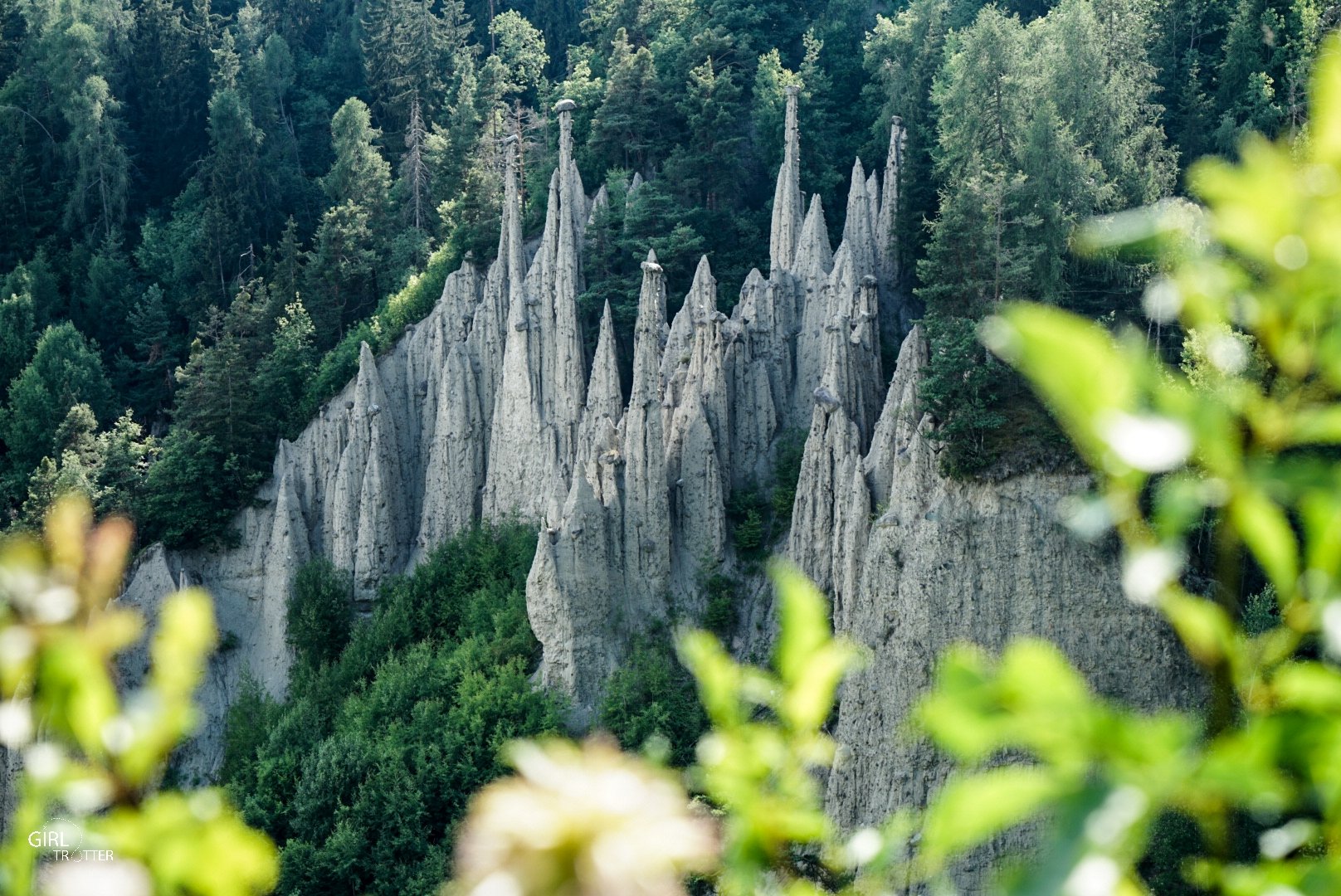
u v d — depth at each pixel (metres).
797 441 76.75
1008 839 50.09
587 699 71.50
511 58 152.88
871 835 6.42
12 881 5.52
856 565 64.12
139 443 110.94
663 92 101.75
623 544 74.12
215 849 5.69
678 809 4.17
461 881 4.06
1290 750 5.12
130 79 149.00
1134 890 4.75
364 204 119.62
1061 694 4.85
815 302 79.19
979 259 65.19
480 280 95.31
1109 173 71.88
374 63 156.75
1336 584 5.26
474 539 83.88
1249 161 5.13
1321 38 78.06
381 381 93.75
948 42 94.62
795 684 6.31
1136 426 4.63
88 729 5.59
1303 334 5.26
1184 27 91.69
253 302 117.94
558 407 85.69
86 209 133.12
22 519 93.12
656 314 81.25
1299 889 5.32
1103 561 57.06
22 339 114.88
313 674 81.69
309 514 92.75
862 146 100.25
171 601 5.93
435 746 68.75
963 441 59.03
